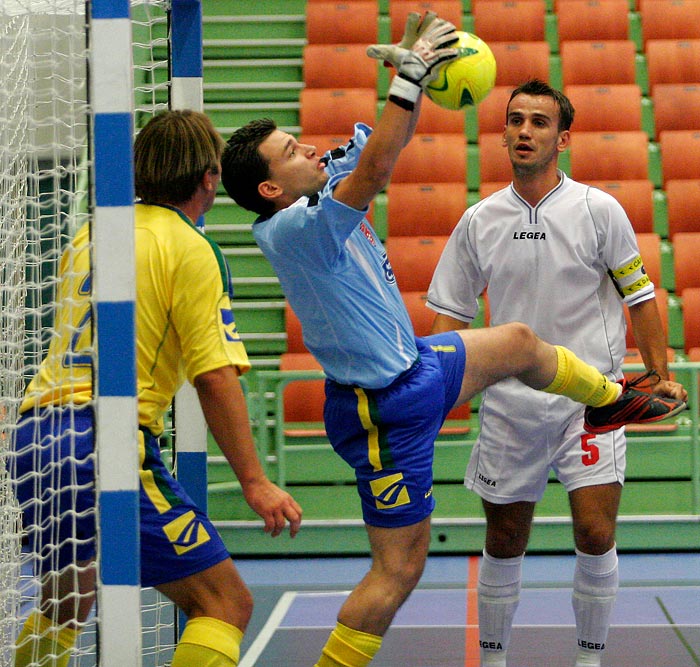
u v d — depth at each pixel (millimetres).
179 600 8102
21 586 10094
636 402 10586
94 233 7527
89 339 8109
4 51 10133
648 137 26641
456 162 24984
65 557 8188
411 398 9016
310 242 8359
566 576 17547
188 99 11359
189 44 11336
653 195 24312
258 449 19250
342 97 26562
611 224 11094
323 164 9344
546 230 11164
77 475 7875
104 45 7469
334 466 19828
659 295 21875
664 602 15609
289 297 9117
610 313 11445
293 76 28500
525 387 11109
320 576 17891
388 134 7867
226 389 7973
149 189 8531
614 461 11102
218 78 28609
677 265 22688
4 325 9719
